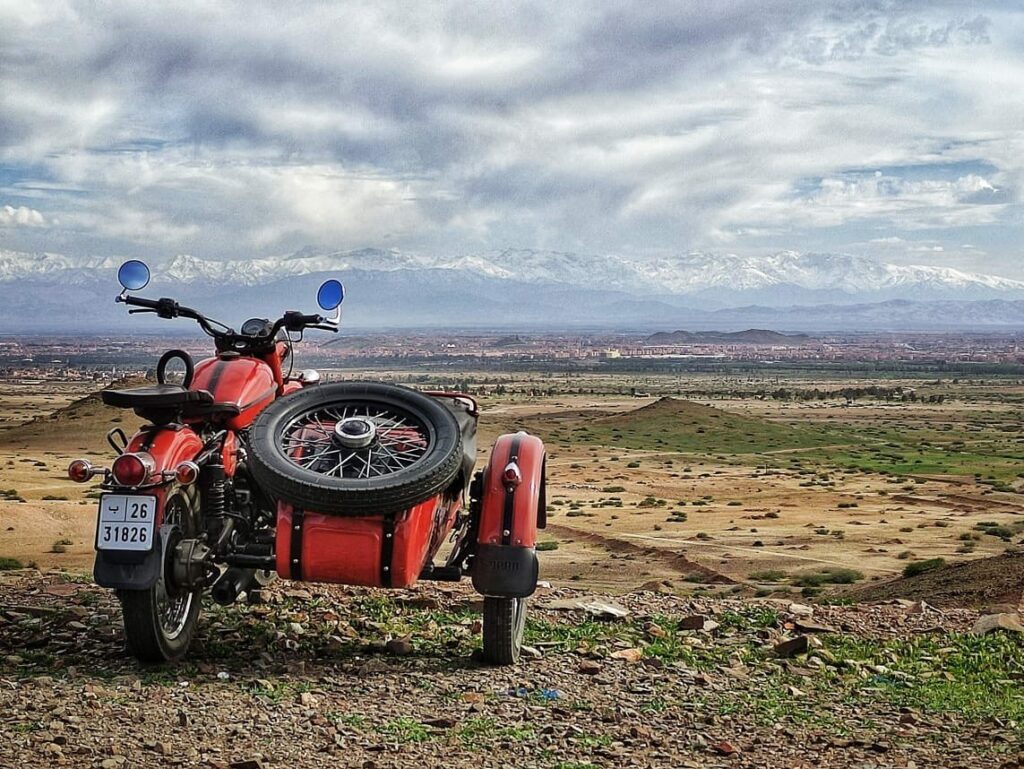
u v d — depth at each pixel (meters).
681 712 6.62
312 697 6.44
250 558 7.03
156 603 6.78
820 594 42.53
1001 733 6.41
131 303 7.99
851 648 9.02
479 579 7.29
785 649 8.59
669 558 55.81
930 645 9.30
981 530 70.94
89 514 50.41
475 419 8.21
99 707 5.98
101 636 7.89
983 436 179.75
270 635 8.08
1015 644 9.42
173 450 6.75
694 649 8.56
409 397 7.25
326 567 6.73
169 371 7.38
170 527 6.69
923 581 27.34
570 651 8.21
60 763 5.00
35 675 6.79
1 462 98.62
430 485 6.65
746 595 42.78
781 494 97.62
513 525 7.38
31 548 41.44
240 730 5.71
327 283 8.27
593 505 87.69
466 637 8.45
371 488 6.50
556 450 147.12
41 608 8.80
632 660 7.99
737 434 171.50
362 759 5.37
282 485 6.60
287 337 8.52
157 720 5.80
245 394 7.57
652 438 165.75
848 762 5.74
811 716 6.73
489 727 6.05
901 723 6.63
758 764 5.64
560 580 47.28
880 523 75.56
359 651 7.89
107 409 136.38
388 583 6.75
